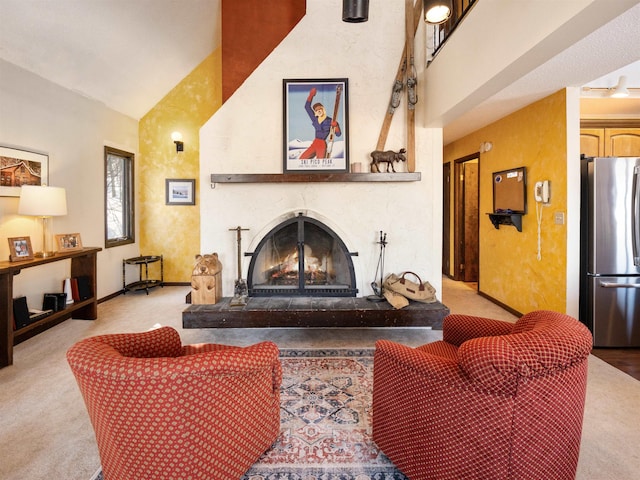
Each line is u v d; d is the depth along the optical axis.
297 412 2.15
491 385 1.28
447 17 2.30
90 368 1.31
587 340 1.39
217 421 1.45
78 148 4.36
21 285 3.48
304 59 3.59
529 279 3.83
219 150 3.62
